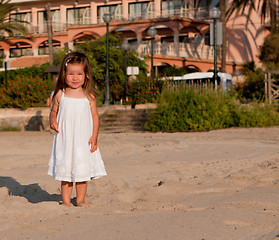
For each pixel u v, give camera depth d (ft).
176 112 52.39
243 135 43.14
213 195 14.90
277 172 19.83
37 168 23.88
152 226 10.24
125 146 34.37
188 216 11.19
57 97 13.00
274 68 82.48
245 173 19.76
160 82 69.92
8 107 65.36
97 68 101.09
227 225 10.28
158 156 28.99
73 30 153.69
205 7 146.20
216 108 51.96
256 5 150.51
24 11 174.40
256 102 55.72
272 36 112.57
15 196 14.43
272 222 10.59
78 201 13.50
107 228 10.15
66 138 12.67
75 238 9.41
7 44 169.78
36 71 115.85
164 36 148.05
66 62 12.80
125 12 158.10
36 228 10.27
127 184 18.52
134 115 58.85
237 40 150.61
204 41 146.41
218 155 28.48
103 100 78.54
